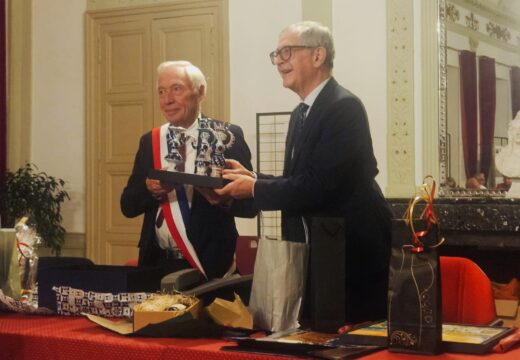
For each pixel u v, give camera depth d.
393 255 1.76
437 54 5.14
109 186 6.38
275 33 5.75
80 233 6.46
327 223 2.00
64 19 6.51
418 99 5.23
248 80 5.83
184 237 2.60
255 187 2.22
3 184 6.48
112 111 6.36
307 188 2.16
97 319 2.10
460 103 5.04
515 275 4.80
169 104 2.69
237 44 5.87
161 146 2.69
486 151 4.89
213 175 2.39
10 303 2.29
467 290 2.50
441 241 1.73
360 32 5.43
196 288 2.17
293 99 5.71
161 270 2.36
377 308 2.27
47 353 1.96
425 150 5.18
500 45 4.86
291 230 2.28
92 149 6.43
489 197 4.75
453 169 5.05
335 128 2.19
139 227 6.28
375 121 5.38
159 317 1.95
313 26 2.29
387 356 1.71
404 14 5.28
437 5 5.15
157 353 1.83
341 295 1.98
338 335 1.92
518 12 4.79
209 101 5.95
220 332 1.95
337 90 2.28
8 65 6.60
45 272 2.27
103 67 6.38
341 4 5.50
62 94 6.53
